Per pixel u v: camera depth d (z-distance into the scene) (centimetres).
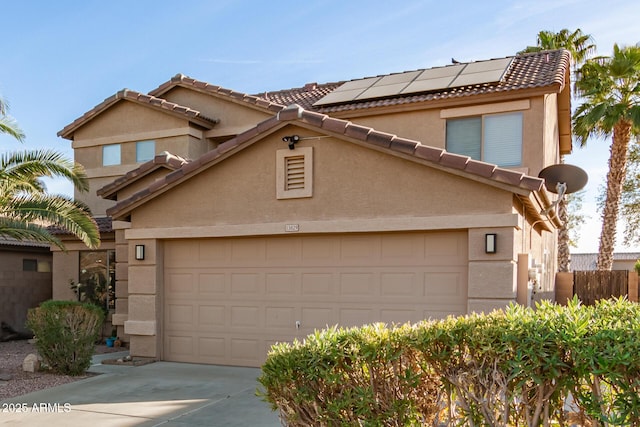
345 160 1034
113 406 816
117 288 1512
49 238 1226
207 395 876
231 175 1129
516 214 904
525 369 405
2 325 1730
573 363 395
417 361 475
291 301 1080
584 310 436
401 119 1420
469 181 941
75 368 1042
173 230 1169
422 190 973
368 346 469
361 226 1009
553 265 1794
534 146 1280
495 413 433
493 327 427
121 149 1756
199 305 1163
